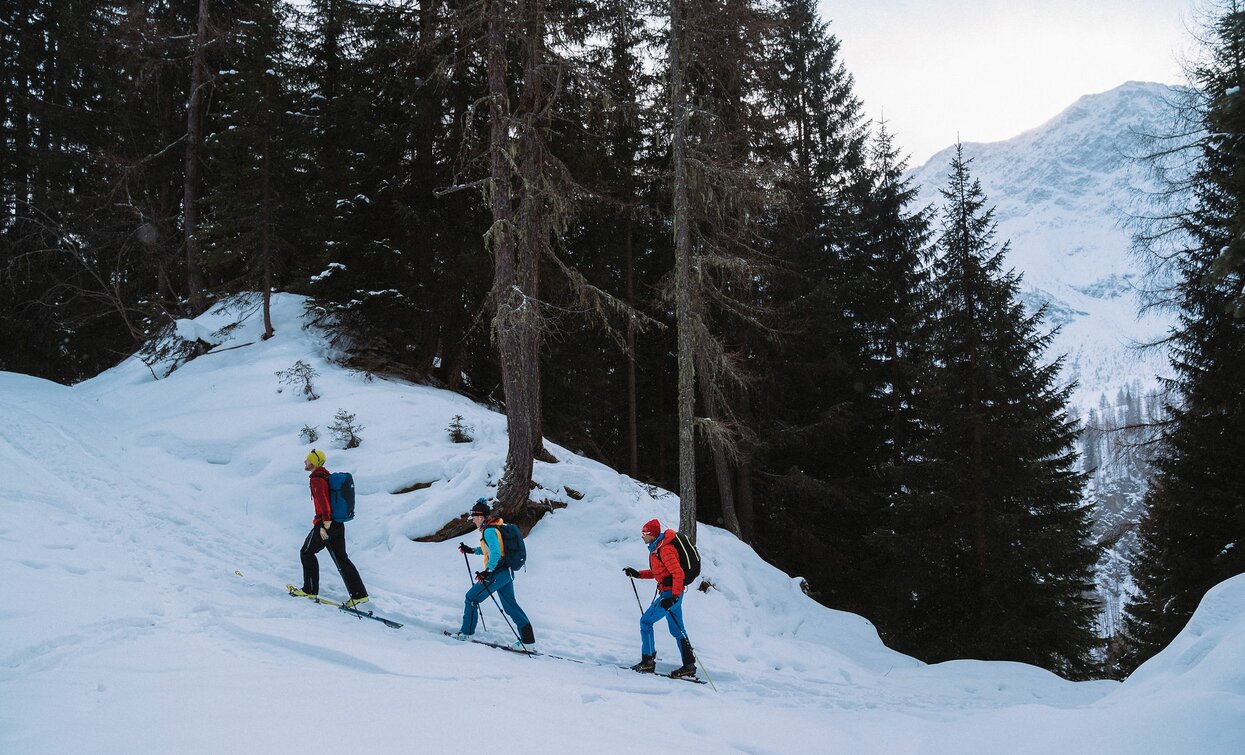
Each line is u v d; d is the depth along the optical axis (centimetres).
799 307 1984
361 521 1166
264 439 1405
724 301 1750
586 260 2056
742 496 2017
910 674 1100
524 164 1366
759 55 1485
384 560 1080
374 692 568
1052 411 1688
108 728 448
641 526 1273
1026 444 1583
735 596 1242
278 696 535
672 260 2188
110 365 2539
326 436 1405
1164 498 1677
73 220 2316
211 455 1368
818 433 1955
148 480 1230
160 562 899
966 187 1778
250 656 640
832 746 582
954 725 652
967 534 1638
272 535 1102
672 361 2342
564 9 1395
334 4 1950
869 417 2211
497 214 1177
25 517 931
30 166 2331
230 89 1995
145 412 1644
